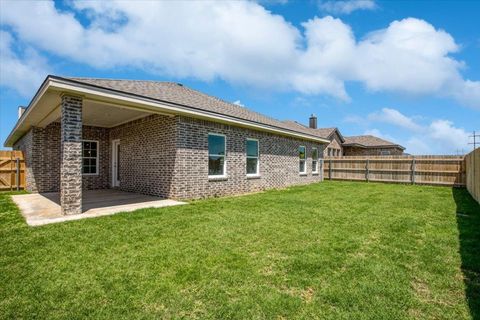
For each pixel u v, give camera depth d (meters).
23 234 4.71
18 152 13.16
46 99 6.92
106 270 3.36
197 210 6.91
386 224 5.69
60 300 2.70
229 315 2.48
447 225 5.64
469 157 11.52
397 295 2.82
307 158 16.64
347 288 2.97
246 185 11.36
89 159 12.05
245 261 3.68
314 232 5.06
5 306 2.58
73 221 5.63
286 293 2.87
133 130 10.72
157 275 3.24
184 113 8.55
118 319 2.41
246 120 10.77
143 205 7.61
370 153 28.95
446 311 2.57
